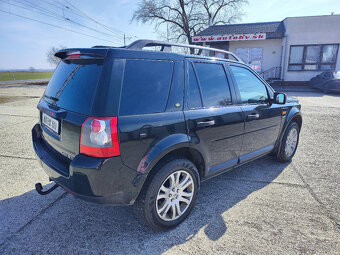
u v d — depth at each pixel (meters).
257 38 16.95
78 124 1.95
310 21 16.66
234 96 3.03
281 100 3.46
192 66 2.60
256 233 2.38
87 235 2.34
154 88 2.22
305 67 17.39
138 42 2.27
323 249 2.17
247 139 3.22
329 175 3.70
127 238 2.31
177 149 2.45
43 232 2.37
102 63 2.01
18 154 4.36
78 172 1.92
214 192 3.19
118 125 1.93
